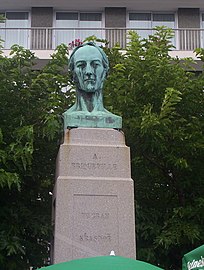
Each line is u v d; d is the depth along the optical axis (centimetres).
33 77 1160
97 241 798
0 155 934
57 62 1211
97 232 803
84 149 848
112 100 1120
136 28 2398
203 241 1027
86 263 433
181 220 1039
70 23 2488
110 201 820
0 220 1022
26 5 2469
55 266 437
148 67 1102
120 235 805
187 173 1108
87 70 896
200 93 1125
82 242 795
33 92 1127
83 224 805
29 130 964
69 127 873
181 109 1111
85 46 923
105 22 2486
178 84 1094
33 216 1047
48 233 1010
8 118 1064
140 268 429
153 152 1090
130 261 443
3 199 1064
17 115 1081
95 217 810
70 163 838
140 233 1049
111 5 2492
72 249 789
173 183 1120
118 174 841
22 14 2486
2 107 1073
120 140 870
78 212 810
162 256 1077
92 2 2473
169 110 988
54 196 871
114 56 1251
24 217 1035
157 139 1036
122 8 2503
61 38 2425
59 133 1055
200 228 1028
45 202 1134
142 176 1145
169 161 1060
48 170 1132
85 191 821
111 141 866
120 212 816
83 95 910
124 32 2425
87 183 825
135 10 2517
